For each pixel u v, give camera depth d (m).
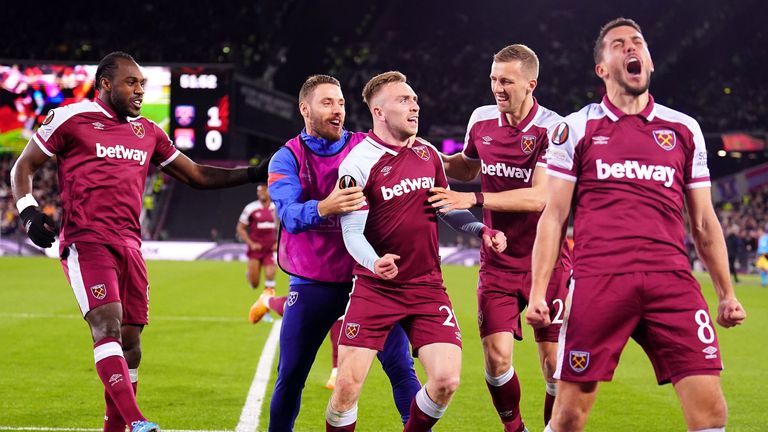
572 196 4.31
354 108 38.97
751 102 40.44
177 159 6.02
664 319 4.06
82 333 11.39
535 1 44.91
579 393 4.16
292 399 5.32
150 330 12.09
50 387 7.71
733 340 11.80
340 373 4.77
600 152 4.18
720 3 42.44
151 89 29.92
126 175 5.61
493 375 5.86
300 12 40.22
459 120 39.62
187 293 17.86
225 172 6.15
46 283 19.30
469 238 35.34
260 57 39.41
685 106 40.56
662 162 4.14
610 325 4.10
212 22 40.47
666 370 4.11
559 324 5.98
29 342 10.54
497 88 5.87
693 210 4.28
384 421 6.59
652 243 4.11
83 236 5.43
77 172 5.50
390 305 4.81
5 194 33.72
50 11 39.94
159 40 39.56
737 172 38.00
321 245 5.23
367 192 4.86
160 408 6.93
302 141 5.36
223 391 7.69
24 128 30.44
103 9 40.31
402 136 4.91
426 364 4.73
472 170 6.45
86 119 5.56
